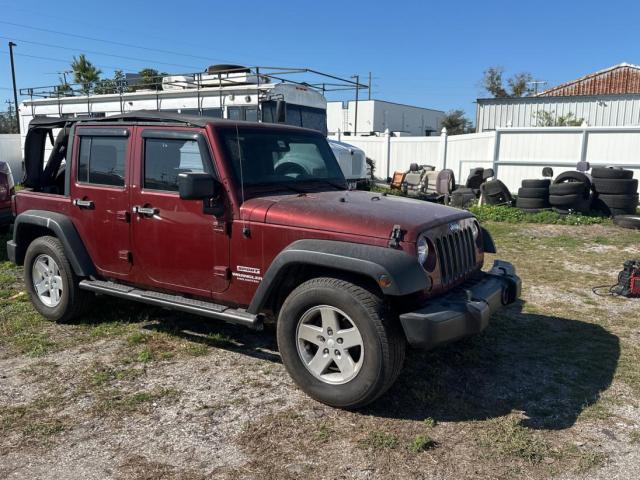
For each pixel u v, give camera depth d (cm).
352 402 366
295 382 394
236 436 346
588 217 1189
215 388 410
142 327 533
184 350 479
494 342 502
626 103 2673
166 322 545
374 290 365
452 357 466
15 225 561
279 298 415
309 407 382
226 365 450
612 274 761
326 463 319
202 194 391
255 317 403
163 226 448
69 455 326
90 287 501
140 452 329
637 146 1409
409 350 473
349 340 366
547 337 518
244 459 322
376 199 441
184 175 387
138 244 468
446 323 349
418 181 1655
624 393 407
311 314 381
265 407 382
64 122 548
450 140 2066
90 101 1460
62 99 1527
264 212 399
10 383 416
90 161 501
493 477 306
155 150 454
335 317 371
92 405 384
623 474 309
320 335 379
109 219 485
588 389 412
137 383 418
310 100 1316
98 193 490
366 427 357
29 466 315
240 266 412
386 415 372
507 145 1589
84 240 511
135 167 462
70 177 516
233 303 426
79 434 348
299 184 473
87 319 554
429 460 321
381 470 312
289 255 374
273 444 337
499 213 1251
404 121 5181
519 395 403
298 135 506
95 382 417
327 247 365
